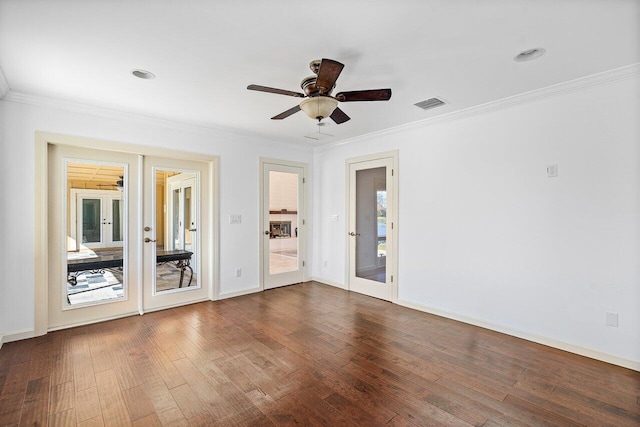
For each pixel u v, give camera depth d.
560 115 2.83
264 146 4.86
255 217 4.78
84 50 2.19
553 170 2.88
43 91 2.90
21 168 2.97
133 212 3.75
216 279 4.35
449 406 2.03
